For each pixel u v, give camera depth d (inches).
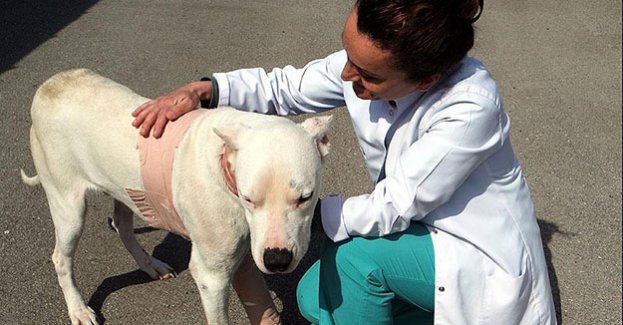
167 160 103.7
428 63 87.7
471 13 88.4
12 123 197.5
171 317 134.0
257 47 257.4
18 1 290.8
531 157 197.0
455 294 98.9
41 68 231.9
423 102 96.3
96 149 111.9
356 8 88.5
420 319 116.0
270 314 121.6
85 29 264.8
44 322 130.9
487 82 94.2
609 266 154.6
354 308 105.3
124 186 111.9
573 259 156.3
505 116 96.1
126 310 135.0
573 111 224.5
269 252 87.5
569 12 308.2
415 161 93.2
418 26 84.7
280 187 87.9
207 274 107.7
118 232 139.9
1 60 237.5
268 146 89.4
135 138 107.7
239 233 102.1
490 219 100.4
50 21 271.6
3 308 132.6
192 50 250.4
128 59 240.7
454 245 99.7
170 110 108.3
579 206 176.1
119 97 113.5
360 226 99.0
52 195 123.4
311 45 263.3
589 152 201.2
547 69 253.6
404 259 101.3
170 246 152.9
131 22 273.3
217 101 116.0
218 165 97.1
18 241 150.8
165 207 108.1
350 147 195.0
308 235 93.7
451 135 91.4
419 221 103.6
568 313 140.6
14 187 169.0
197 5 295.4
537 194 180.1
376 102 103.1
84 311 130.1
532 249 104.0
